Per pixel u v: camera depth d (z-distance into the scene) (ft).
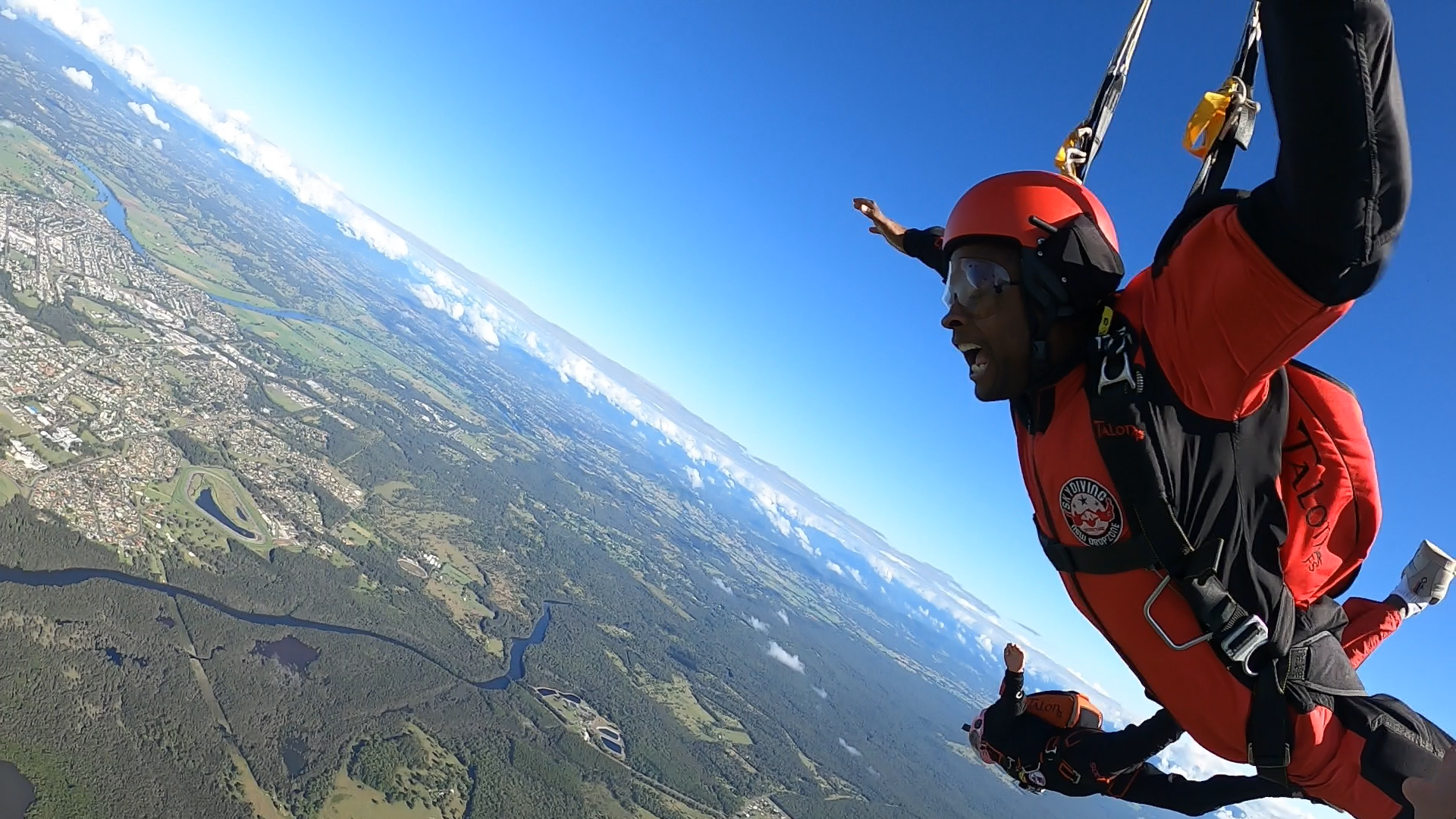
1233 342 6.22
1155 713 9.95
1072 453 7.21
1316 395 7.18
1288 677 7.09
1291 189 5.35
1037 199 7.34
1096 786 10.25
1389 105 5.00
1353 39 4.76
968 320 7.61
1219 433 6.73
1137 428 6.72
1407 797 6.16
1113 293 7.38
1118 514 7.00
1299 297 5.74
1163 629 7.23
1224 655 7.00
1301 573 7.47
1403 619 9.80
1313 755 7.23
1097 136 9.52
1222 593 6.82
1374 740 7.13
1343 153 5.00
